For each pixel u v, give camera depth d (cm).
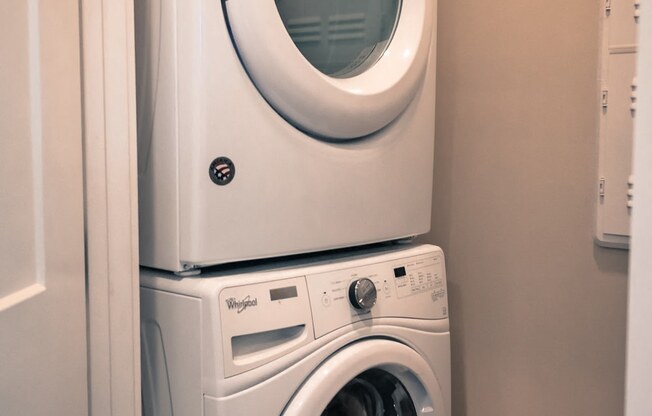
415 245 149
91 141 103
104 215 106
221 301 109
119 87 107
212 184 111
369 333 127
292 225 122
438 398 140
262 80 114
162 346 116
